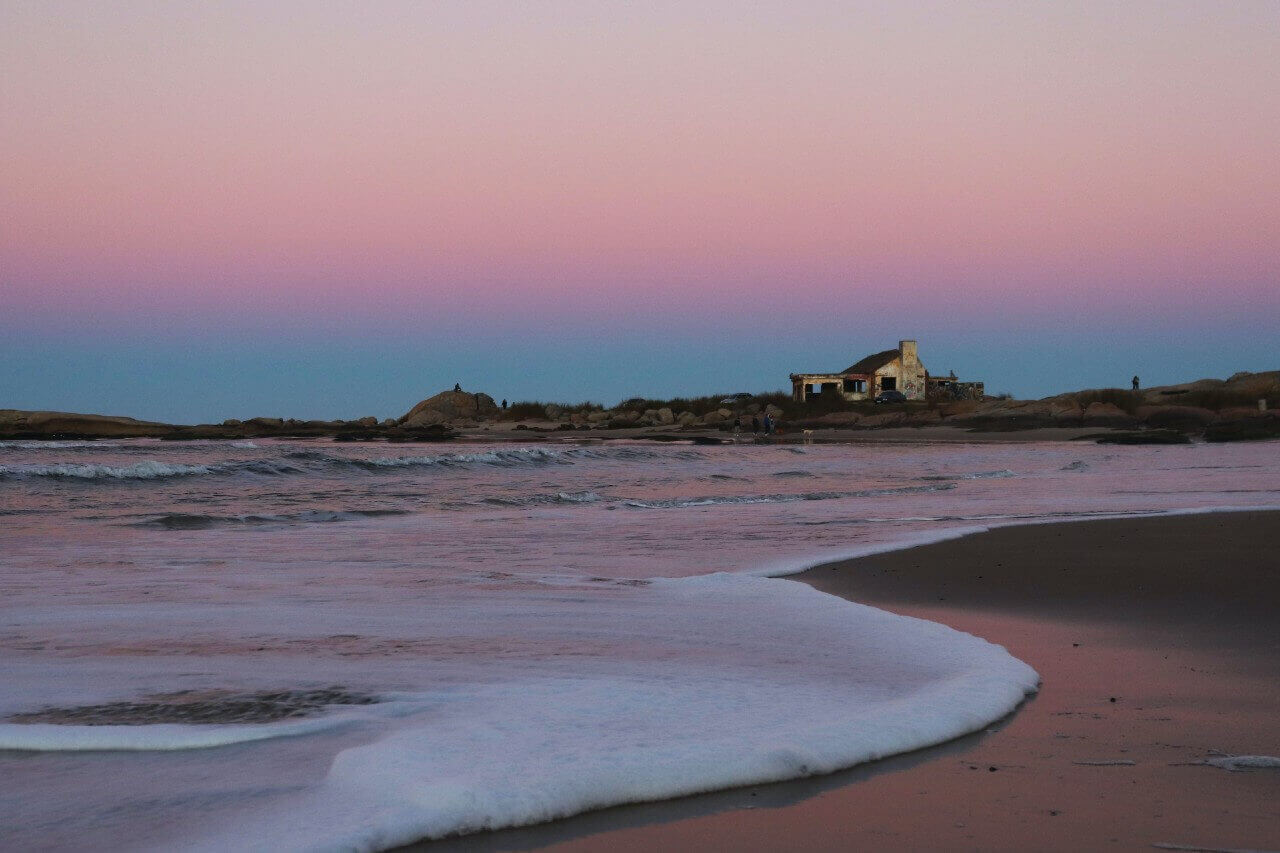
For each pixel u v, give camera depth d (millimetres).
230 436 65688
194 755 4402
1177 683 5793
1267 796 3977
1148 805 3871
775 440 58188
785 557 11195
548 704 5164
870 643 6816
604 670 6016
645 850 3443
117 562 10742
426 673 5922
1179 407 66000
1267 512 15305
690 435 68188
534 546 12383
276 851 3289
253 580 9586
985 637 7133
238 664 6152
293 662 6211
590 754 4223
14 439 56281
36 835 3492
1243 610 8070
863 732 4598
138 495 19172
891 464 34625
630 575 9977
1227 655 6543
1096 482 24688
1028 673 5918
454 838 3514
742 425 75625
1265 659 6422
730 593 8859
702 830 3619
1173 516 14820
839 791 4016
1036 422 67250
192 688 5562
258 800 3830
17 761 4305
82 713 5051
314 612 7918
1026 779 4172
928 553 11359
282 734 4688
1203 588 9023
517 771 3990
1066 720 5031
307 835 3430
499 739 4488
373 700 5293
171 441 55375
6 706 5176
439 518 16031
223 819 3627
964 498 19984
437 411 89438
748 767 4137
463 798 3693
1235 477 26109
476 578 9742
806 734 4523
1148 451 43750
